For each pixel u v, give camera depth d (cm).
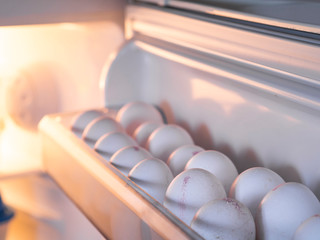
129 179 37
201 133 51
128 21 56
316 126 37
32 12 52
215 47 42
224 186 40
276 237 33
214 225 32
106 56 61
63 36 68
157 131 47
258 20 39
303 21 35
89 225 56
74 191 46
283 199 33
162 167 39
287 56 34
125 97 59
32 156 78
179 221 30
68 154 46
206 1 47
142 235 33
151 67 58
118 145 45
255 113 43
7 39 76
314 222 30
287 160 40
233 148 47
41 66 74
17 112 80
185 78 52
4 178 71
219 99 48
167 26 48
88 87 66
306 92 33
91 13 56
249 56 38
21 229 59
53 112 74
